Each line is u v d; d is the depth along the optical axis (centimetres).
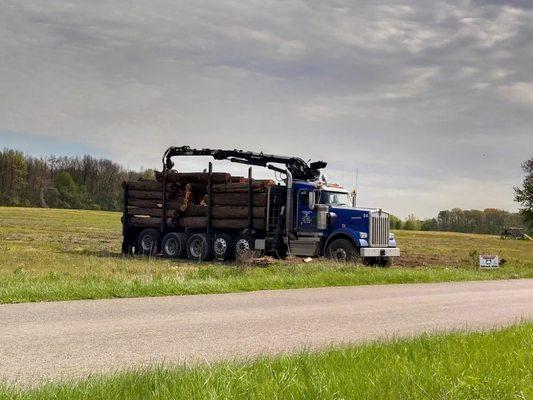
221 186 2703
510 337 797
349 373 543
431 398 472
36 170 13338
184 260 2672
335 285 1708
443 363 601
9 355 691
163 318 991
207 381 492
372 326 998
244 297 1322
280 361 603
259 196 2617
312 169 2750
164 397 460
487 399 485
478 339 768
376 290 1602
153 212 2894
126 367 649
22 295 1130
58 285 1242
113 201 13812
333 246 2491
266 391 475
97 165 14200
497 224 12000
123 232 2972
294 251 2583
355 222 2480
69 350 728
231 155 2870
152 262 2361
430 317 1130
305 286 1628
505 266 2962
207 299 1260
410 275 1983
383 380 513
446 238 7875
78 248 3098
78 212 10600
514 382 523
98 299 1187
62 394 475
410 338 799
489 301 1436
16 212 9119
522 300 1476
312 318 1060
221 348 774
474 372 559
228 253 2664
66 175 13288
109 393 477
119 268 1908
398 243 5788
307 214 2562
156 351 743
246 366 582
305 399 464
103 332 848
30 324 888
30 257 2298
